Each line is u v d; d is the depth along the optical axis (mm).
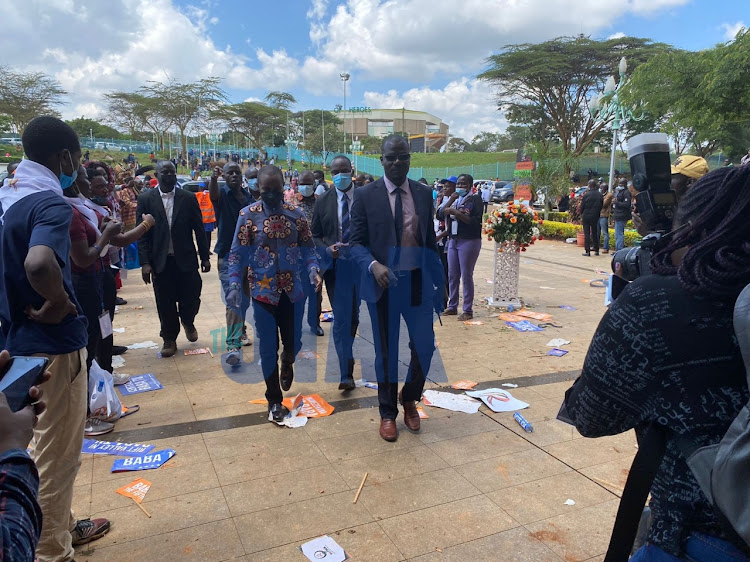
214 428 3689
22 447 1102
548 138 44406
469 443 3475
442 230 6957
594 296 7910
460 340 5699
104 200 4574
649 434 1131
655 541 1103
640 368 1098
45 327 2139
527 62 34875
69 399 2236
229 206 5293
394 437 3500
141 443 3469
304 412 3900
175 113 51750
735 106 13484
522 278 9383
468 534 2572
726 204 1069
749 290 958
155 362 5020
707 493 984
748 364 940
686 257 1081
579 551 2451
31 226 2049
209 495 2893
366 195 3297
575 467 3178
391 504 2811
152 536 2555
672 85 14750
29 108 40312
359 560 2393
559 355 5199
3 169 6949
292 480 3039
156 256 4926
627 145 1854
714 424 1023
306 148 65750
